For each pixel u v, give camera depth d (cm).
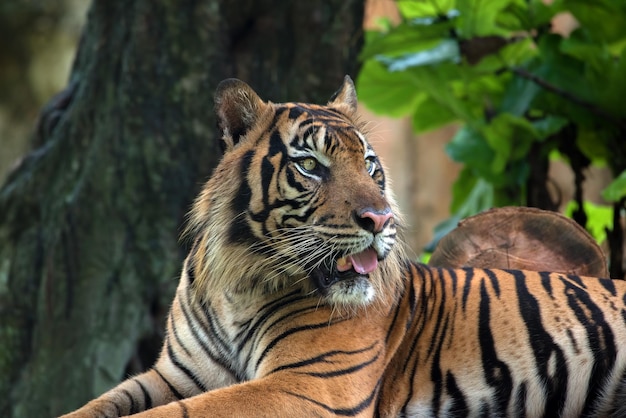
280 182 666
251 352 696
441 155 2677
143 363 1105
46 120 1228
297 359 666
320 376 658
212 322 707
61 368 1103
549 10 1154
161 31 1105
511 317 729
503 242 860
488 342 723
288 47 1141
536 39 1178
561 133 1164
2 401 1128
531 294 741
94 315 1104
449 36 1152
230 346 704
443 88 1166
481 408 721
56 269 1116
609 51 1188
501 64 1146
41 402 1104
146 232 1109
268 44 1141
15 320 1143
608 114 1130
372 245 652
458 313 730
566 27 2117
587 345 727
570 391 728
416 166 2712
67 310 1112
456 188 1325
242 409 622
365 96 1309
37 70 2784
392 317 711
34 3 2758
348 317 684
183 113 1110
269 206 669
